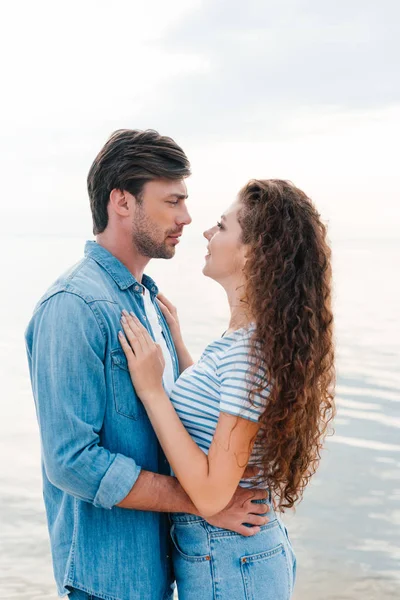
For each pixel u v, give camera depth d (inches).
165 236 93.2
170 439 84.0
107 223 94.4
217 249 91.0
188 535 89.3
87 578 86.2
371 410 453.4
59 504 91.0
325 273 89.5
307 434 88.7
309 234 88.7
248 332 86.0
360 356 641.0
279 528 93.4
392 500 304.5
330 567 243.3
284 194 89.0
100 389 84.6
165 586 92.2
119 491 82.4
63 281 87.2
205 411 87.4
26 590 217.3
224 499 83.6
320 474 341.1
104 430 86.5
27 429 406.9
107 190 93.0
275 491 92.4
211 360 88.3
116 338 86.9
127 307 91.6
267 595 87.8
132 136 92.5
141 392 86.2
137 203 91.9
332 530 274.7
